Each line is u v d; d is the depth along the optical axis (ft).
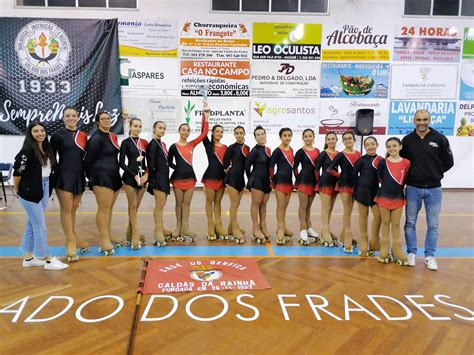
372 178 12.01
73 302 8.59
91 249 12.67
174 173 13.62
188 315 8.02
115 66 24.91
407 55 25.61
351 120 26.05
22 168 9.90
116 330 7.37
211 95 25.54
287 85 25.67
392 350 6.79
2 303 8.53
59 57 24.68
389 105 25.96
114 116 25.20
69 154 10.97
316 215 18.40
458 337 7.29
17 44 24.43
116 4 24.97
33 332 7.27
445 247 13.44
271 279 10.14
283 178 13.46
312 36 25.31
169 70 25.23
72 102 24.99
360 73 25.66
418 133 10.93
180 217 13.89
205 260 11.62
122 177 12.80
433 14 25.58
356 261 11.78
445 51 25.63
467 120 26.25
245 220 17.25
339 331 7.45
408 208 11.25
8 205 19.98
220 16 24.97
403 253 11.52
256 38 25.23
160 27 24.86
